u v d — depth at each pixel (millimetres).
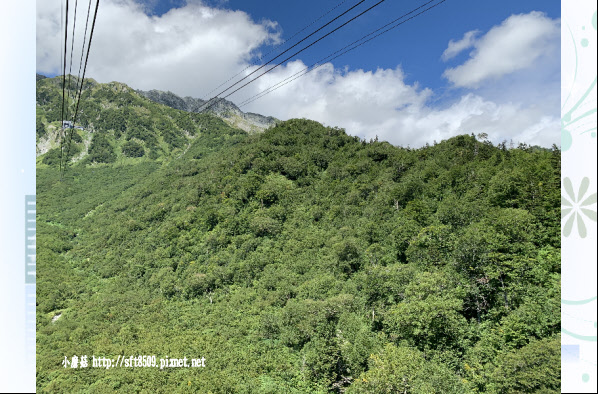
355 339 50875
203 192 136000
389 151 138875
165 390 48281
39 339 70562
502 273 48312
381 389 38500
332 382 47406
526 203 62438
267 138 171500
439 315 44719
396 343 48344
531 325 39438
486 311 48250
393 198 92562
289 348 57844
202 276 87438
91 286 106375
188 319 73625
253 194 123688
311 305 59938
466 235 55438
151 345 62125
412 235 68312
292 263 86000
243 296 78188
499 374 36000
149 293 93062
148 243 120312
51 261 125688
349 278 72375
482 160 97188
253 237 102625
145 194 174000
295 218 109875
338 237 87938
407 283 54688
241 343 61156
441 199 85562
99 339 68625
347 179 126500
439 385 36844
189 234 113875
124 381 52156
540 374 32312
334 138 169250
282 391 46969
